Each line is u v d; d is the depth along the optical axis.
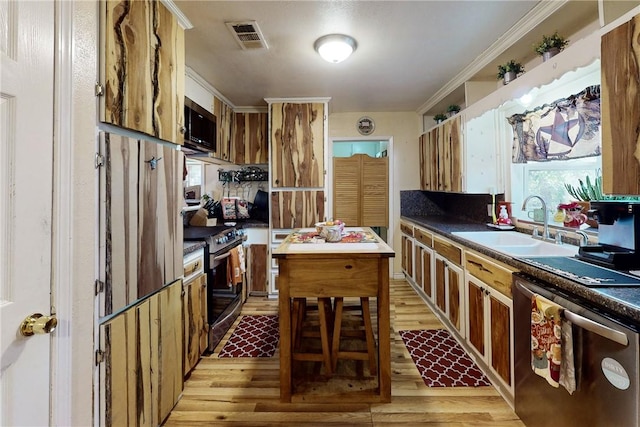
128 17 1.35
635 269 1.42
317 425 1.65
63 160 1.00
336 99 3.83
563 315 1.23
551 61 1.73
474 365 2.21
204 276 2.32
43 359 0.93
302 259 1.79
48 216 0.95
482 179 3.03
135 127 1.40
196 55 2.58
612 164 1.26
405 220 4.30
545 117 2.38
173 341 1.74
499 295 1.84
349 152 5.99
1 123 0.80
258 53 2.55
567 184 2.32
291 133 3.64
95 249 1.17
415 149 4.53
